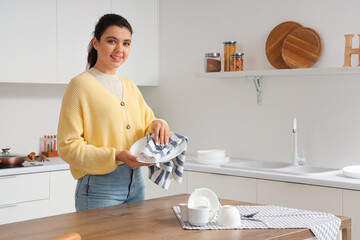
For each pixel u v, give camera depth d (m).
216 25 4.04
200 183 3.57
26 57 3.59
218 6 4.02
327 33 3.37
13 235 1.61
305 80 3.51
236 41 3.86
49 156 4.05
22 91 4.01
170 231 1.67
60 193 3.63
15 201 3.38
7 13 3.49
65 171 3.66
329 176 3.00
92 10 3.94
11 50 3.52
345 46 3.09
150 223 1.77
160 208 2.02
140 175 2.24
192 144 4.30
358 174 2.90
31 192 3.47
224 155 3.72
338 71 3.06
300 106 3.55
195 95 4.24
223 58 3.99
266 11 3.71
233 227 1.72
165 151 2.05
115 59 2.21
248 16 3.82
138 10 4.29
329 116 3.40
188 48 4.26
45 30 3.68
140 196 2.27
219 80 4.05
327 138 3.41
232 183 3.36
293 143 3.45
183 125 4.36
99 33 2.20
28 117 4.05
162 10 4.45
